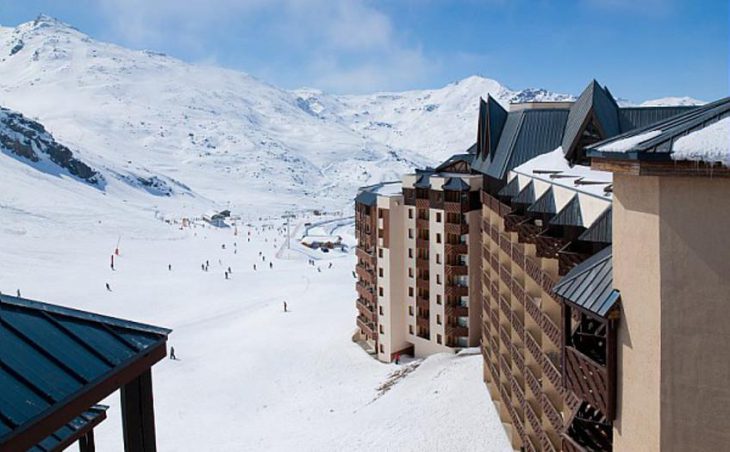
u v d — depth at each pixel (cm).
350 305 9925
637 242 1385
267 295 11394
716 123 1251
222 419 5959
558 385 2770
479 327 6788
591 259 1755
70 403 944
